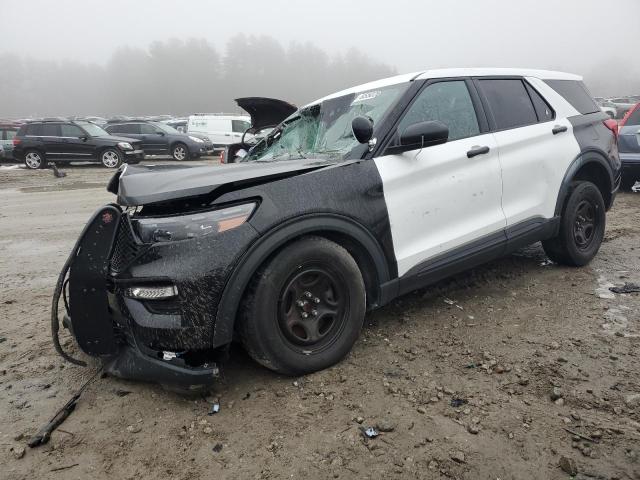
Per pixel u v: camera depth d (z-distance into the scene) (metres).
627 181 8.36
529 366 2.77
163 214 2.53
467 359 2.88
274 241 2.50
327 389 2.63
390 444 2.20
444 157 3.22
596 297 3.67
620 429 2.21
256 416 2.44
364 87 3.70
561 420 2.30
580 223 4.25
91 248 2.51
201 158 21.25
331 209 2.69
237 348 3.12
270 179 2.64
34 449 2.27
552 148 3.90
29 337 3.49
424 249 3.13
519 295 3.79
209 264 2.37
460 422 2.32
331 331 2.81
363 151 3.01
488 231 3.47
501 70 3.90
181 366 2.45
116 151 17.27
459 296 3.82
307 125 3.86
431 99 3.34
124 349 2.65
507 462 2.06
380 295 2.98
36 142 17.14
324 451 2.18
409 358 2.92
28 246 6.30
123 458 2.20
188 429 2.37
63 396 2.70
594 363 2.76
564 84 4.36
